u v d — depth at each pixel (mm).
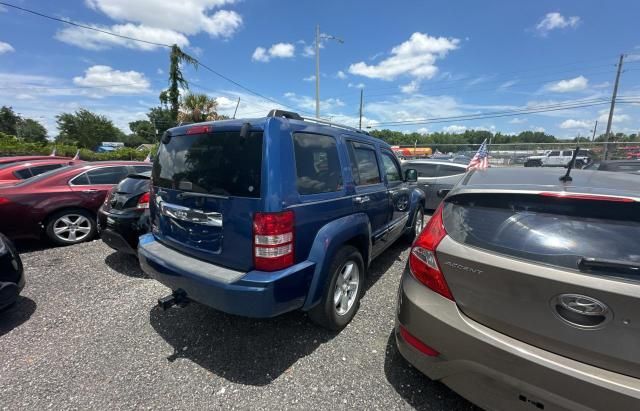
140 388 2090
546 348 1463
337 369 2287
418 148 36406
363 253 3115
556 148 23953
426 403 1981
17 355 2406
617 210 1497
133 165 5926
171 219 2646
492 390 1585
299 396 2035
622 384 1278
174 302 2367
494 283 1584
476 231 1761
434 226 1981
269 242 2041
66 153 20047
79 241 5176
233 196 2141
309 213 2289
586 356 1372
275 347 2531
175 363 2340
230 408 1936
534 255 1530
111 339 2625
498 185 1878
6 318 2926
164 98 13719
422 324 1812
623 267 1311
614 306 1305
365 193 3092
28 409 1908
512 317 1539
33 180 4926
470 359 1621
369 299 3352
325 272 2400
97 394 2033
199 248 2391
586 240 1480
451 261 1744
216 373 2238
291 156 2209
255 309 2027
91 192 5227
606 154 19391
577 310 1373
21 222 4609
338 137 2828
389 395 2045
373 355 2443
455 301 1738
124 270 4062
